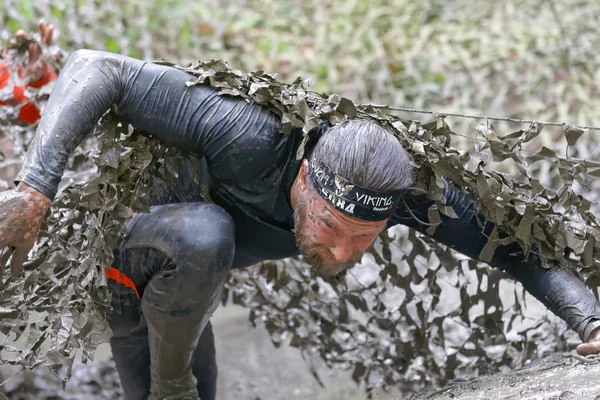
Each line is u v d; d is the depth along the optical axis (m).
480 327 3.49
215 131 2.66
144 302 2.85
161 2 7.82
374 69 7.72
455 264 3.41
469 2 8.17
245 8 8.18
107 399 4.58
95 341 2.76
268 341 5.12
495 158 2.89
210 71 2.73
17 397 4.46
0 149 4.17
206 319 2.87
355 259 2.76
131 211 2.77
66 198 2.89
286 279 3.72
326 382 4.79
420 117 7.18
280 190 2.77
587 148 6.75
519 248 3.02
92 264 2.74
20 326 2.84
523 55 7.53
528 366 3.20
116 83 2.66
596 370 2.73
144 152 2.77
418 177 2.77
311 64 7.73
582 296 2.93
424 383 3.71
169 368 2.96
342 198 2.54
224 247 2.73
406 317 3.54
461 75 7.59
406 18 8.02
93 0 7.35
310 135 2.70
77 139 2.59
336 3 8.22
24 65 4.06
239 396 4.74
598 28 7.62
